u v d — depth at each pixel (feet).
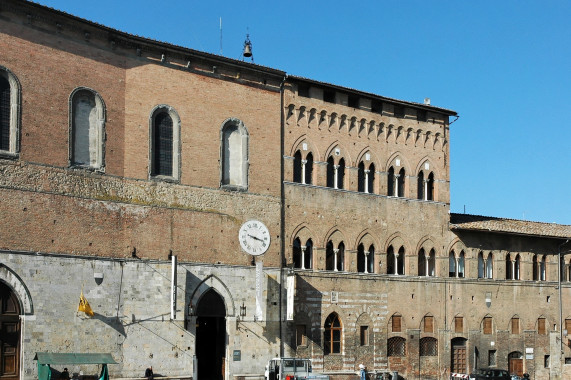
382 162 223.10
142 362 172.04
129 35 178.19
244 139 195.72
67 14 167.53
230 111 194.29
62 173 165.27
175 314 175.94
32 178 160.45
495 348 238.89
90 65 172.55
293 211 202.49
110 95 175.42
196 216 184.85
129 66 179.63
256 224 194.59
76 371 163.12
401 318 220.64
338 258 211.82
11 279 155.53
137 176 177.47
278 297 195.72
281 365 173.06
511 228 249.34
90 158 171.42
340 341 207.92
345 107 217.36
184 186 184.14
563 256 262.26
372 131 222.89
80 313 164.35
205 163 188.34
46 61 165.37
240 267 190.08
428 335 225.56
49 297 160.35
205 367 195.93
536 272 254.88
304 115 208.85
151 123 181.06
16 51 161.07
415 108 232.12
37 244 159.84
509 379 212.02
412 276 224.53
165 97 184.03
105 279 169.07
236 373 185.57
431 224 231.50
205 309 184.85
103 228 170.30
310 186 206.90
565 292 258.98
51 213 162.50
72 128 168.55
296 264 203.00
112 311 169.27
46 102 164.45
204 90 190.60
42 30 165.37
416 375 220.84
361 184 219.00
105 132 173.37
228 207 190.49
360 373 201.36
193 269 182.19
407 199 226.99
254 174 196.34
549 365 251.19
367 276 214.69
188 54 187.73
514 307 245.45
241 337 187.83
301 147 207.00
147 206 177.68
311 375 171.32
